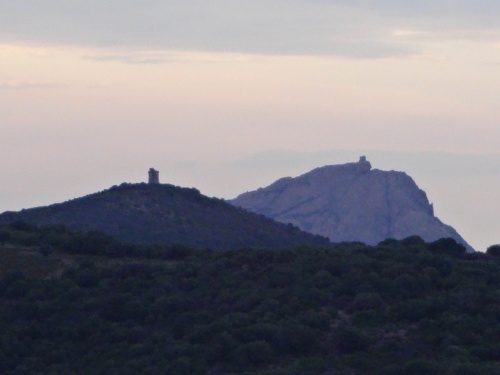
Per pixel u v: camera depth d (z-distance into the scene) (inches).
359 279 6205.7
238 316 5777.6
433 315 5733.3
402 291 6043.3
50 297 6446.9
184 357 5383.9
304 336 5447.8
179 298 6176.2
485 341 5364.2
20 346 5841.5
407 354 5280.5
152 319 6013.8
